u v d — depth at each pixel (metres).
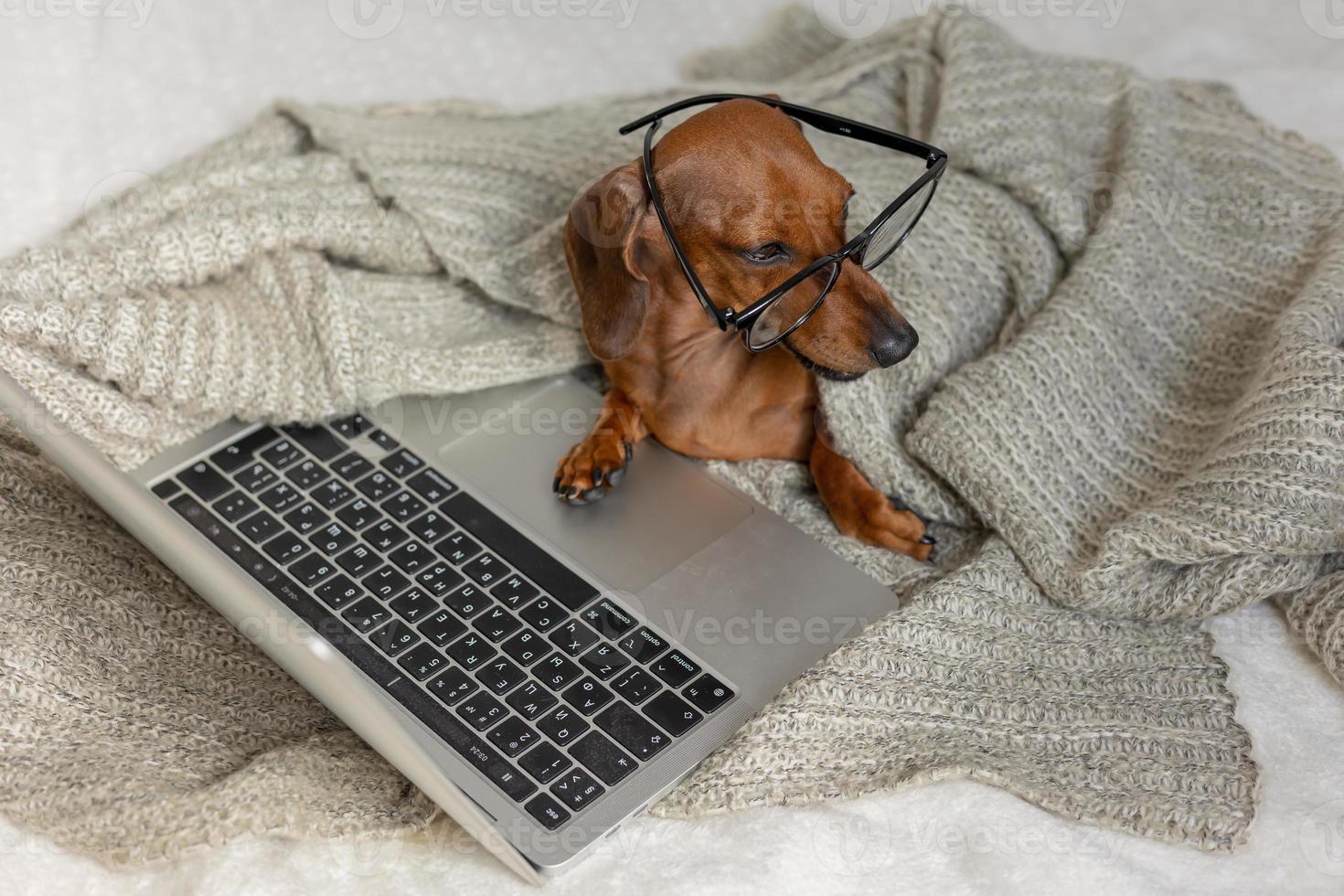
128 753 1.19
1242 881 1.13
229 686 1.29
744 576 1.37
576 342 1.60
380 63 2.08
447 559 1.37
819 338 1.32
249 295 1.60
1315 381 1.33
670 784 1.19
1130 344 1.55
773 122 1.34
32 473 1.41
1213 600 1.31
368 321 1.56
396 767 1.12
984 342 1.65
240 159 1.83
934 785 1.20
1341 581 1.33
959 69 1.78
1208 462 1.37
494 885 1.13
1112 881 1.12
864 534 1.47
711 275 1.35
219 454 1.49
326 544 1.38
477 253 1.66
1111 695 1.28
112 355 1.48
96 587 1.32
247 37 2.08
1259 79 2.05
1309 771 1.22
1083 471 1.47
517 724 1.21
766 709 1.22
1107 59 2.06
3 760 1.18
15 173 1.82
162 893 1.12
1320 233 1.61
